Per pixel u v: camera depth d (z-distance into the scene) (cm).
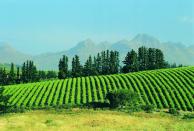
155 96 10919
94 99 10938
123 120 5434
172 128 4859
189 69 14325
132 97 8750
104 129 4497
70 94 11756
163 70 14812
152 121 5550
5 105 7906
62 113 7019
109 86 12506
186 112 8831
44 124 4872
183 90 11494
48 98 11438
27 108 8450
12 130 4347
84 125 4859
